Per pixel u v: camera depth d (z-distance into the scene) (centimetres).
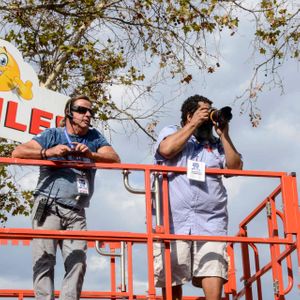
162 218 696
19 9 1323
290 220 695
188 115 724
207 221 702
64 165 667
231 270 820
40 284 654
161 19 1344
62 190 675
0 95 1040
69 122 701
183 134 696
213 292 680
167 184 687
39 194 675
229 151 711
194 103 722
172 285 691
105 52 1373
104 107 1380
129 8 1345
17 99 1050
